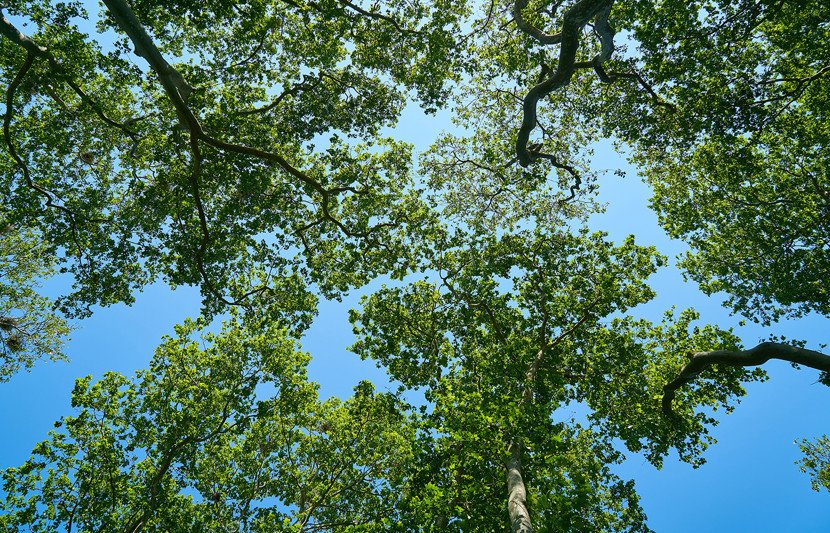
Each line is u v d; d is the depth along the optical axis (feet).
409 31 46.55
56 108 54.29
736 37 42.11
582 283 59.57
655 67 44.68
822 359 42.29
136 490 52.90
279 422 64.80
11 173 51.26
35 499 49.47
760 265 58.80
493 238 62.08
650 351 59.72
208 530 53.36
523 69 55.47
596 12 36.94
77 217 53.11
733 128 44.73
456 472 41.09
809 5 41.75
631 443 57.41
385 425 62.59
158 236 51.39
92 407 54.90
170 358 60.75
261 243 55.88
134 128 49.62
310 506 61.05
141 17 39.88
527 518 29.91
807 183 57.36
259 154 44.47
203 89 41.47
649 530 50.11
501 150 64.54
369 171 56.59
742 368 54.24
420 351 59.93
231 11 41.32
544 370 52.90
